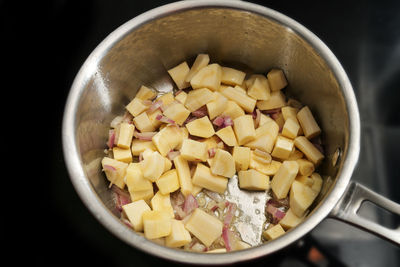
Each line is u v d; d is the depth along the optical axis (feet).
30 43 1.48
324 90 1.26
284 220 1.21
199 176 1.26
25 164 1.33
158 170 1.23
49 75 1.45
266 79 1.41
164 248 0.98
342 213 1.05
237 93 1.38
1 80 1.43
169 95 1.40
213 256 0.96
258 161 1.30
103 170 1.28
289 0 1.55
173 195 1.29
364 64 1.49
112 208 1.28
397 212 1.03
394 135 1.41
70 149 1.09
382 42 1.50
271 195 1.28
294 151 1.32
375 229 1.03
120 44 1.24
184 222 1.21
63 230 1.25
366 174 1.35
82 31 1.50
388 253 1.23
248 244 1.21
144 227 1.15
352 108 1.11
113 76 1.31
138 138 1.34
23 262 1.21
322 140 1.34
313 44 1.19
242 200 1.28
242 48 1.39
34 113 1.40
